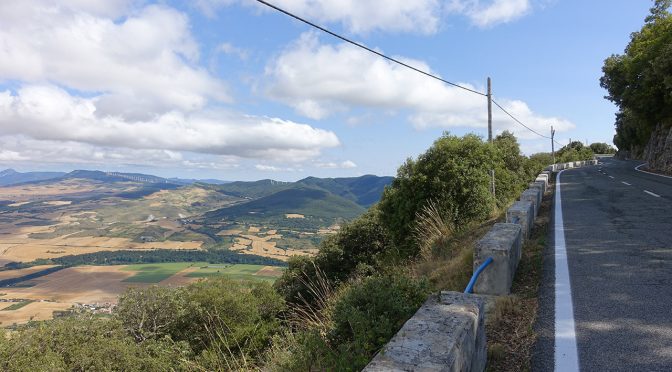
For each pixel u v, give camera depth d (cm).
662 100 3003
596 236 760
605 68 3569
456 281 536
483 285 478
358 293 362
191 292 1770
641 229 799
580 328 364
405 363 200
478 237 820
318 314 668
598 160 7569
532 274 544
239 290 1952
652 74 2673
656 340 330
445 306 284
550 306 424
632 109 3469
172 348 1291
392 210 1312
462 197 1119
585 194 1532
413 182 1188
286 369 369
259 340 1289
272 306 1789
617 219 935
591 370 291
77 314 1355
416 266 785
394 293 348
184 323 1576
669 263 554
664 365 291
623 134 6850
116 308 1571
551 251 663
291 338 510
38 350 1138
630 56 3256
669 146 2959
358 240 2156
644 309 397
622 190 1590
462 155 1173
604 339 339
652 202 1183
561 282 499
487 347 334
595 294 450
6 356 1081
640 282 480
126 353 1195
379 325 308
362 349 287
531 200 942
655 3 3000
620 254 617
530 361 313
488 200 1113
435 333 234
